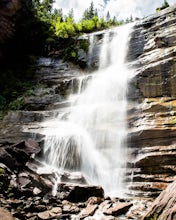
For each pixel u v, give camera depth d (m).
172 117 13.55
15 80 22.16
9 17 22.80
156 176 11.80
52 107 18.11
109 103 16.58
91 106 16.75
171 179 11.42
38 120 16.05
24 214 7.87
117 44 22.98
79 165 13.06
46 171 11.27
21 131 14.34
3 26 22.48
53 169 12.20
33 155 12.49
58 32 26.34
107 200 9.41
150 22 21.95
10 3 22.28
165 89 15.90
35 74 23.20
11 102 18.78
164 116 13.82
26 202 8.80
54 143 13.39
